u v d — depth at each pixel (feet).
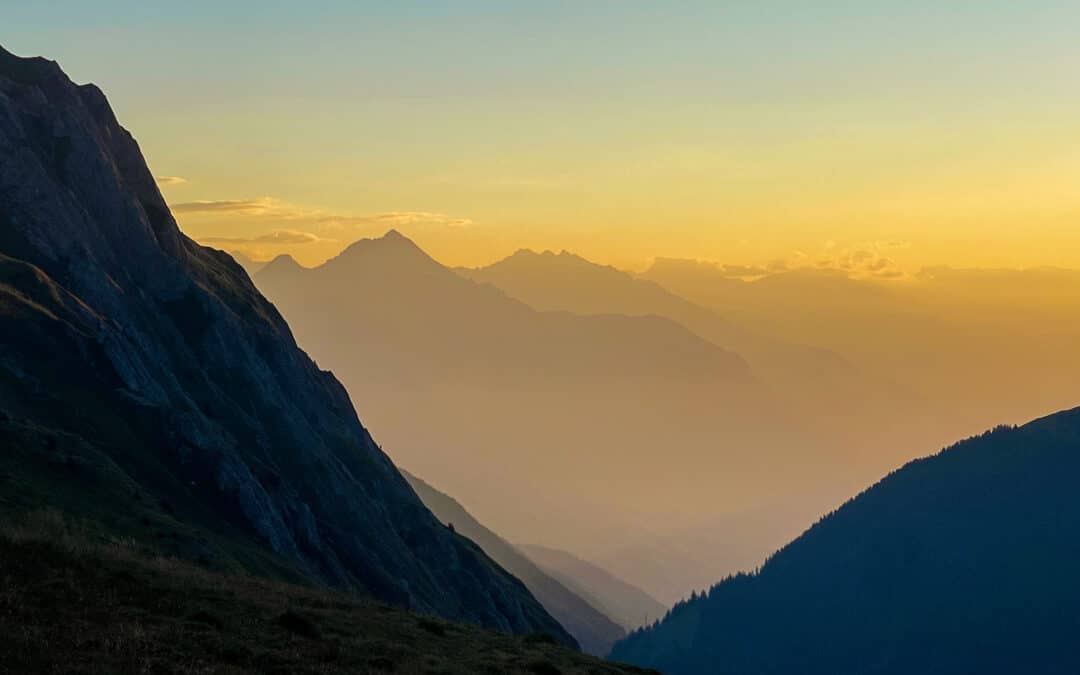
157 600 151.64
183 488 397.19
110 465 340.80
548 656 186.39
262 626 151.53
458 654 167.73
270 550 410.72
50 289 460.55
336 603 187.62
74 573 151.84
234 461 443.32
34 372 399.24
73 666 114.83
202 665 125.29
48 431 335.67
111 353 444.55
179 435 427.74
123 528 285.23
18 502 252.83
